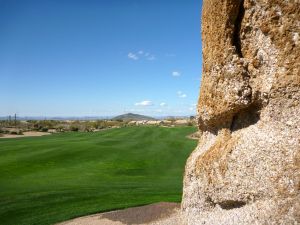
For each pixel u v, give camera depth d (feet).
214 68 28.48
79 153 122.21
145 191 66.90
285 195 23.43
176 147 141.59
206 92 29.58
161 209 46.83
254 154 25.11
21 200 60.80
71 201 59.21
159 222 42.09
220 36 27.96
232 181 25.82
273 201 23.75
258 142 25.29
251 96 26.86
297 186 23.24
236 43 27.94
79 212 51.80
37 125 344.49
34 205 57.26
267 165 24.41
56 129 317.63
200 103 30.68
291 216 22.98
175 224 40.34
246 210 24.98
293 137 24.27
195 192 29.12
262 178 24.41
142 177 88.12
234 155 26.05
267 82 25.82
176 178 85.97
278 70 25.30
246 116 27.73
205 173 28.14
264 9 25.81
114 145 146.72
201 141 31.78
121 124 379.35
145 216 45.01
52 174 91.81
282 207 23.31
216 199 27.04
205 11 29.96
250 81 27.04
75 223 46.70
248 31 27.14
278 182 23.76
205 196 28.12
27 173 92.94
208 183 27.73
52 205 56.90
